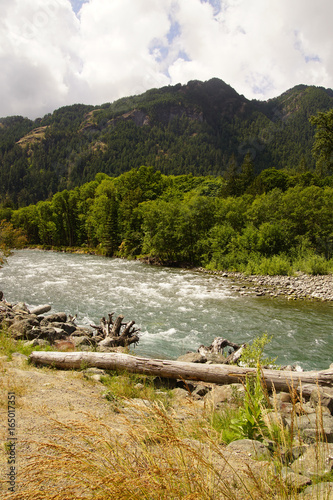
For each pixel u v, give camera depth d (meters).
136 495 2.01
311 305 19.64
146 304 18.31
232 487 2.58
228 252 37.84
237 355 9.32
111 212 59.62
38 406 4.54
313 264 31.19
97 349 8.90
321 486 2.62
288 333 13.96
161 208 45.47
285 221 37.91
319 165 48.41
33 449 3.24
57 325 11.34
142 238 48.44
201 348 10.67
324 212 36.00
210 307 18.22
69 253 60.47
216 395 5.93
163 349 11.16
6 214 108.25
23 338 9.51
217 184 90.12
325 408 4.89
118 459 2.35
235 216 41.69
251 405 4.11
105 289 22.53
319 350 11.95
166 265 41.84
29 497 1.97
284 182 71.81
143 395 5.72
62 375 6.42
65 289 22.09
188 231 42.34
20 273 28.97
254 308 18.39
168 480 2.14
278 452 2.87
